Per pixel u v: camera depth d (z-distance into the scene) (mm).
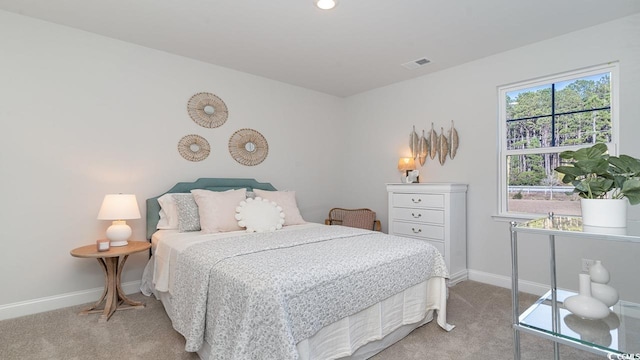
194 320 1698
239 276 1575
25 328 2254
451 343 2068
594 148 1360
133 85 3029
